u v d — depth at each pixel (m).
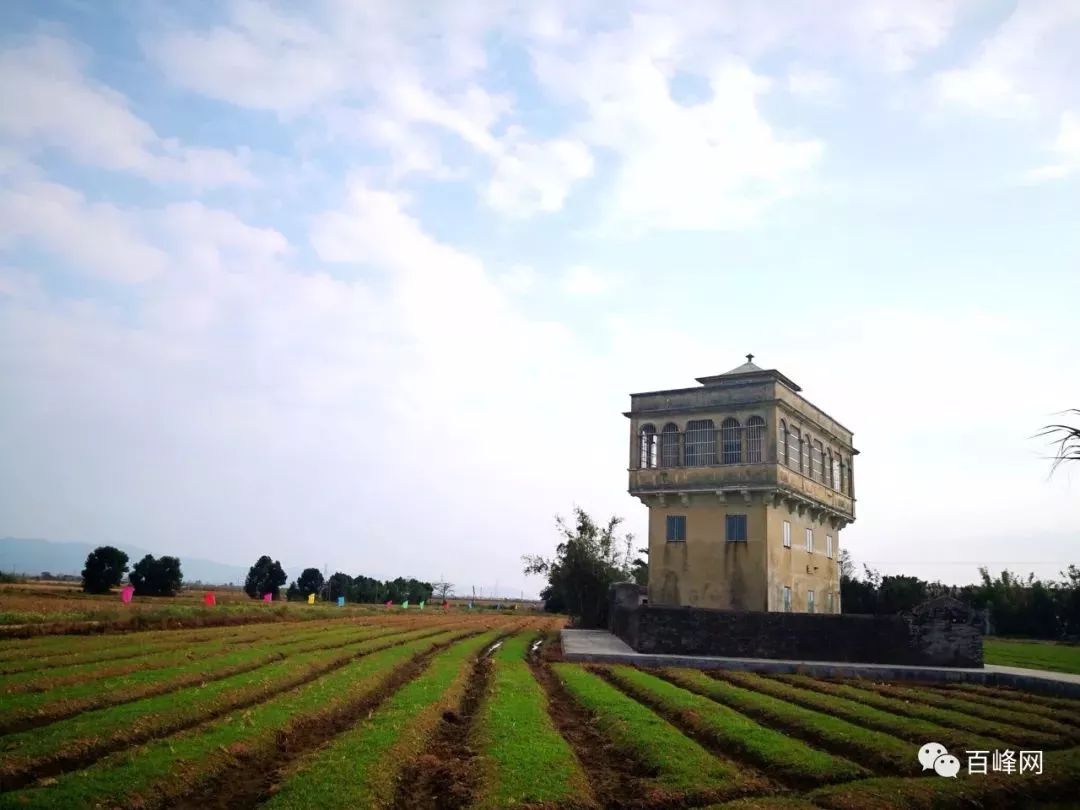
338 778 16.17
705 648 39.62
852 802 16.08
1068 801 17.95
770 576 50.09
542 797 15.78
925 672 34.88
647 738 20.67
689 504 53.12
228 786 16.50
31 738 17.78
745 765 19.47
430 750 19.91
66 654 30.66
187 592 95.69
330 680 28.17
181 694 23.66
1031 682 32.16
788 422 53.38
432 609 107.56
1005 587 83.25
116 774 15.59
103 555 66.50
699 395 53.88
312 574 107.38
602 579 72.12
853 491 67.06
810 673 35.62
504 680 30.33
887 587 79.06
